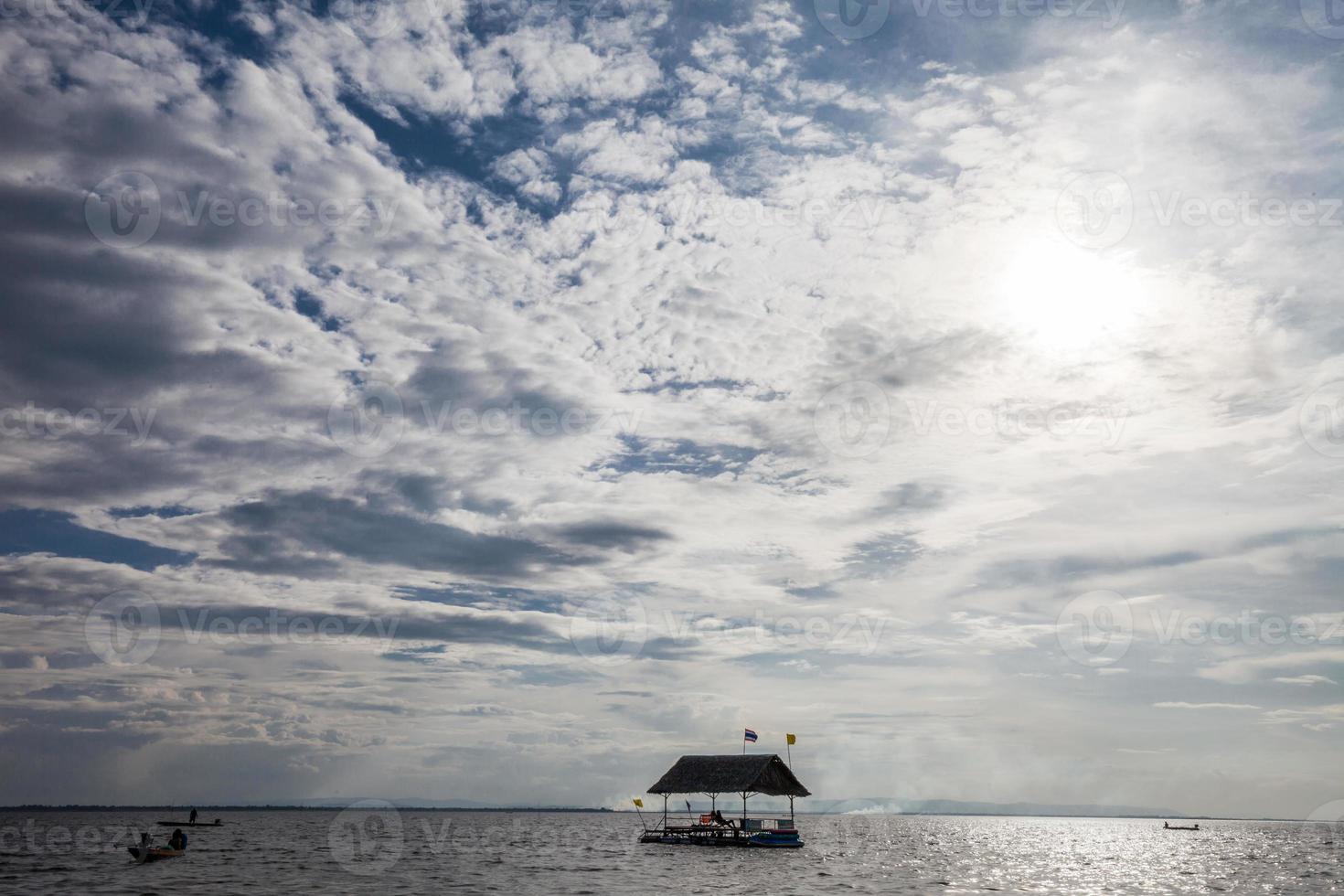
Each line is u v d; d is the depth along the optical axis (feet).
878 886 186.50
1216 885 211.20
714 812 297.33
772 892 167.32
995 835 589.73
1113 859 315.17
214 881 183.83
